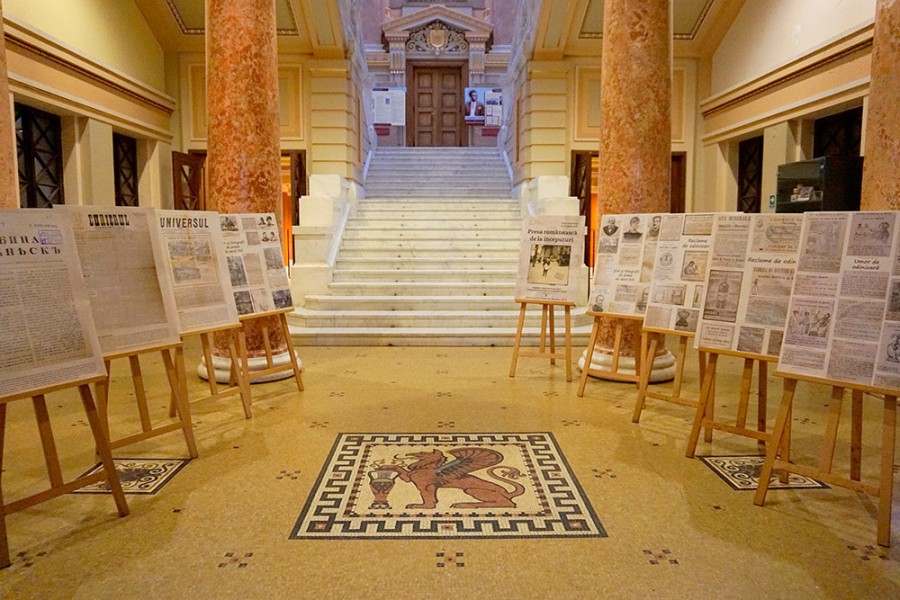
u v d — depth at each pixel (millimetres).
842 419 4273
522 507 2922
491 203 10703
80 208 3205
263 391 5016
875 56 4609
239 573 2359
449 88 15812
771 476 3199
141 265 3424
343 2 10078
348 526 2729
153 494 3061
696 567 2414
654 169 5250
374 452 3633
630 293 4707
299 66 10734
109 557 2479
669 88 5320
